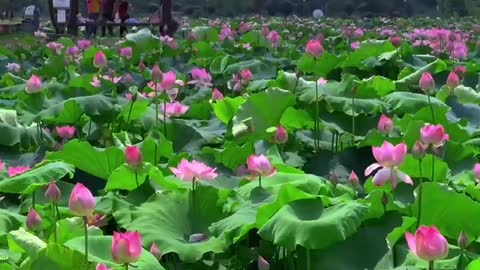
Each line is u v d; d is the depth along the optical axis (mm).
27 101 5164
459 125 4805
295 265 3062
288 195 3021
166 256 3207
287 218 2879
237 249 3125
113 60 9125
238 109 4746
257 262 3146
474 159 4176
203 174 3305
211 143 4801
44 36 14883
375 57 7453
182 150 4773
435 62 6488
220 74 7910
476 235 3086
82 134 5219
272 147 4188
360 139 4723
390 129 4277
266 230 2902
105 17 16469
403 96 5012
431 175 3762
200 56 9625
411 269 2643
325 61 7164
